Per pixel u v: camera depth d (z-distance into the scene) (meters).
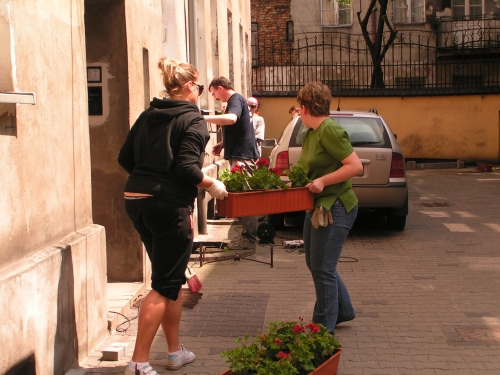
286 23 26.67
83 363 4.43
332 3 26.36
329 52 26.39
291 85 22.28
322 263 4.56
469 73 24.98
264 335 3.99
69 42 4.44
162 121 3.94
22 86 3.71
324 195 4.54
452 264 7.47
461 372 4.26
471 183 16.59
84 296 4.52
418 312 5.60
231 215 4.34
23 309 3.56
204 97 10.99
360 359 4.50
